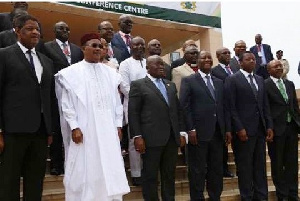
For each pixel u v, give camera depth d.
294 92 5.29
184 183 5.25
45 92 3.51
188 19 9.26
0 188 3.29
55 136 4.68
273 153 5.17
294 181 5.21
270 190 5.54
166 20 8.92
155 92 4.31
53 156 4.74
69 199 3.58
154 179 4.18
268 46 8.25
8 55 3.41
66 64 4.85
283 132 5.07
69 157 3.63
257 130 4.84
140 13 8.59
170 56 11.08
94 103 3.70
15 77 3.37
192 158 4.66
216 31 9.73
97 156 3.60
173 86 4.50
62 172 4.82
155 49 5.41
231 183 5.54
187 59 5.49
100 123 3.66
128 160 5.37
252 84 4.95
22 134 3.35
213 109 4.69
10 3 7.50
